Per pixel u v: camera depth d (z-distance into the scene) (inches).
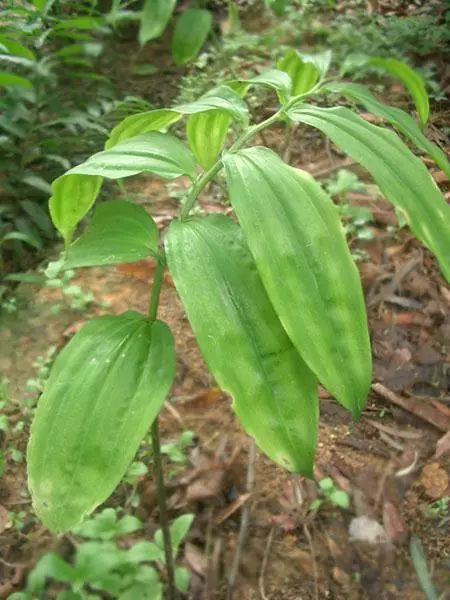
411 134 12.3
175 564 17.3
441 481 19.0
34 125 29.2
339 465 19.5
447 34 37.0
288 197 10.4
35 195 28.0
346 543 17.8
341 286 10.0
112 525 16.7
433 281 24.9
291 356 10.2
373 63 15.3
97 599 16.1
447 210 10.9
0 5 32.5
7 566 17.5
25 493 19.1
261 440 10.0
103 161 11.1
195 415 20.7
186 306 10.1
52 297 24.6
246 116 12.0
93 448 10.6
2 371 22.2
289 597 16.8
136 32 38.4
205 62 36.1
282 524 18.1
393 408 21.0
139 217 12.2
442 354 22.6
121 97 34.1
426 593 16.9
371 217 26.4
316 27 38.1
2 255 26.7
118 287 24.8
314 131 31.4
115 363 11.1
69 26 30.5
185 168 11.5
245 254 10.7
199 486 18.8
